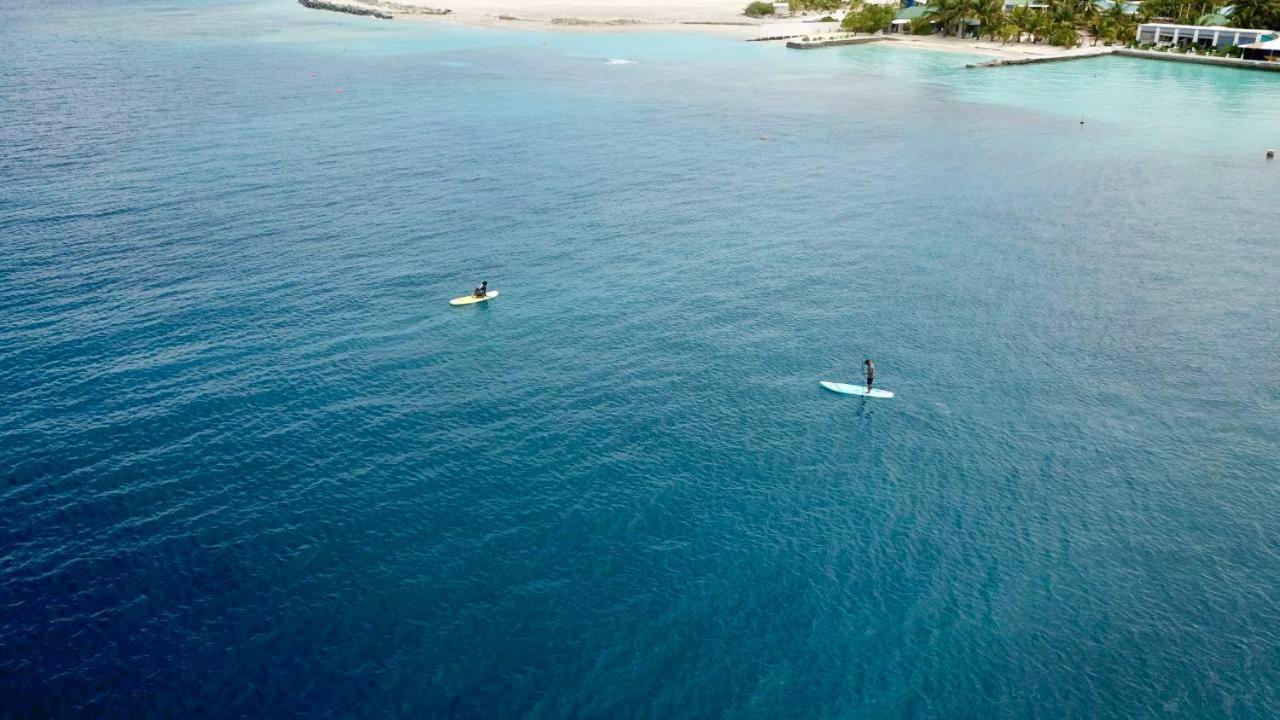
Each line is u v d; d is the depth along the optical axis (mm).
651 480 53062
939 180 117500
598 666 40250
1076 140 138125
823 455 56000
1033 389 63719
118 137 131750
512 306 76000
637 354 68250
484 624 42188
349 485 51594
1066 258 88688
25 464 52344
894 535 48969
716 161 126688
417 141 134375
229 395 60500
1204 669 40719
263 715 37250
